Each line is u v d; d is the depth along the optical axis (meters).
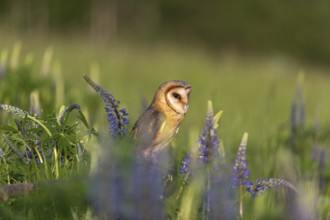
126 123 9.46
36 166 8.79
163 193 8.26
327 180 13.06
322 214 10.38
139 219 6.88
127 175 7.07
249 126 17.11
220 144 9.08
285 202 8.80
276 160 13.45
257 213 8.85
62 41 47.03
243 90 35.09
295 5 119.31
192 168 8.51
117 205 7.00
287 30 117.00
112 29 95.38
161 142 11.66
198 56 53.31
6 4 74.00
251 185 8.27
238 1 114.81
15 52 16.56
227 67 47.78
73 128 9.20
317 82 48.41
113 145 7.66
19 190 8.00
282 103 27.92
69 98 16.42
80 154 8.93
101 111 16.73
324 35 118.56
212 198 7.78
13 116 10.27
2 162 9.27
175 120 11.76
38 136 9.37
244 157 8.15
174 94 11.88
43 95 15.49
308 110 28.33
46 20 74.81
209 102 8.37
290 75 51.62
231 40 114.00
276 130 16.72
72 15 91.38
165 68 40.22
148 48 54.25
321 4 120.38
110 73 33.25
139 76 35.16
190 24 111.19
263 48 115.81
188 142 12.29
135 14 102.50
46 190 7.92
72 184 7.77
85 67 34.59
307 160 12.96
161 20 106.94
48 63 16.86
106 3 95.31
